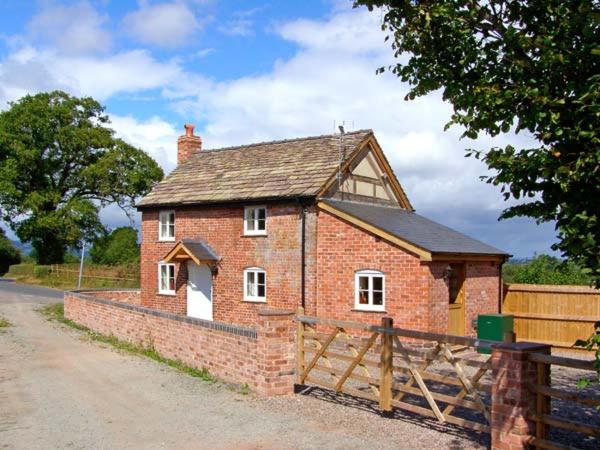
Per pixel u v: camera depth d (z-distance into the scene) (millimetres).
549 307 17547
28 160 46719
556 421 6707
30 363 13703
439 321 16656
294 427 8641
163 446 7840
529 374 6961
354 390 9820
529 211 5969
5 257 62625
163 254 24844
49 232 50000
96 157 50375
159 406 9844
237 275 21641
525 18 6430
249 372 11023
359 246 17891
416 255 16484
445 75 7012
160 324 14742
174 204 23844
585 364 6395
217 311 22266
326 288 18734
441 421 8289
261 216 21359
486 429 7656
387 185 23406
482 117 6391
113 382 11656
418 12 6926
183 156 28438
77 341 17172
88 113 51094
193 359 13016
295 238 19781
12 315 23875
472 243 19328
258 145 25578
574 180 5379
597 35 5445
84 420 9055
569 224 5387
